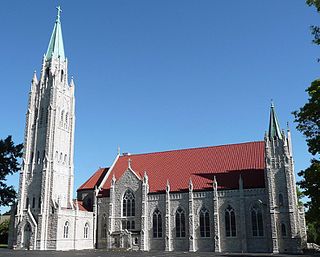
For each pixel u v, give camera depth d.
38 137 98.56
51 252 74.69
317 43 26.73
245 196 81.44
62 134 100.44
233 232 80.69
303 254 69.69
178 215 87.31
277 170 79.00
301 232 79.31
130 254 69.75
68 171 100.06
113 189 95.31
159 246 87.12
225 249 80.25
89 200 102.62
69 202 97.69
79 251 81.25
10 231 93.62
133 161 103.88
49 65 103.94
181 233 85.94
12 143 41.12
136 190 93.06
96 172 109.38
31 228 89.12
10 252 72.69
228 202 82.69
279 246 75.06
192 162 94.94
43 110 100.50
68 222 90.62
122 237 89.88
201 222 84.44
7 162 40.47
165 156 100.81
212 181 86.69
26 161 97.38
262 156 87.50
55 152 96.50
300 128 37.81
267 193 79.00
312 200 38.56
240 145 93.56
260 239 78.12
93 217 97.12
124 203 93.94
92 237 95.75
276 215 76.69
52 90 99.88
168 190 88.81
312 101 35.56
